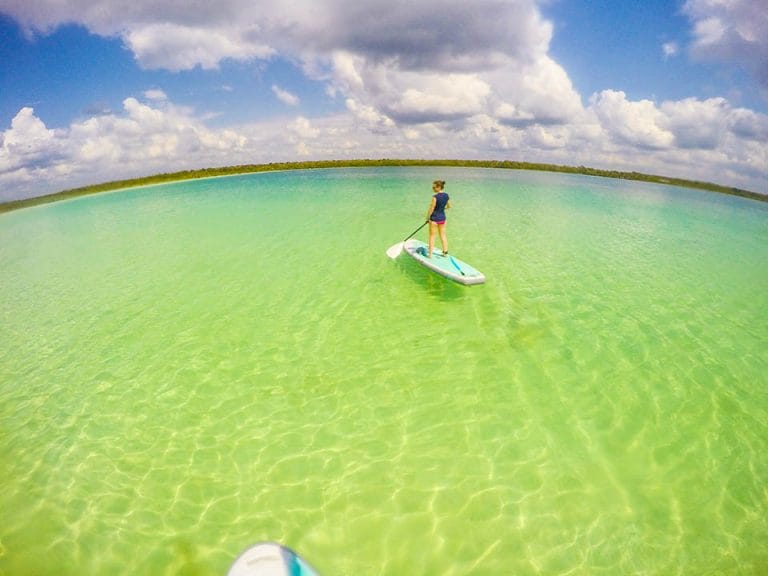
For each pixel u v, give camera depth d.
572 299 8.41
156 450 4.61
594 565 3.31
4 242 17.48
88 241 15.91
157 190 37.38
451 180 38.84
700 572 3.25
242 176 51.16
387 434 4.74
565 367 5.95
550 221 17.36
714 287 9.57
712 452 4.41
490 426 4.82
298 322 7.54
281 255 11.92
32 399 5.62
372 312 7.84
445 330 7.07
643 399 5.26
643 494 3.92
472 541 3.51
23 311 8.76
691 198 34.19
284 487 4.07
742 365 6.06
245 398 5.45
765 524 3.62
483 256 11.54
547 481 4.07
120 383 5.91
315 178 42.34
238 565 3.20
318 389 5.59
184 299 8.88
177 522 3.74
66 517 3.81
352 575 3.26
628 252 12.64
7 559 3.43
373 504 3.87
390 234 14.40
